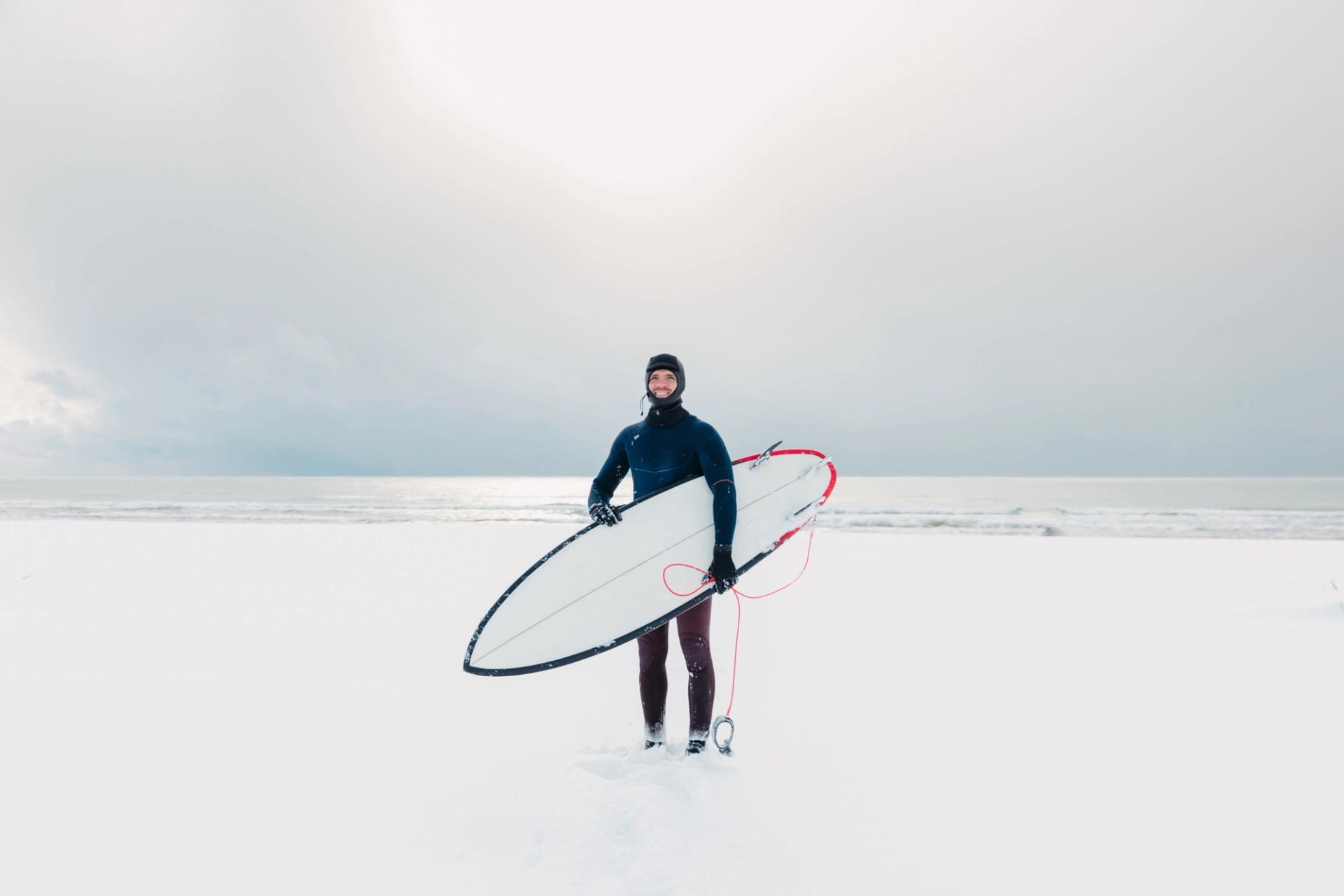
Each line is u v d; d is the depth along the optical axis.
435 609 6.26
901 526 19.72
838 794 2.36
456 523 20.17
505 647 2.71
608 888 1.74
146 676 3.95
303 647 4.72
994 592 7.19
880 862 1.88
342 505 30.64
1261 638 4.88
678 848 1.91
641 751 2.67
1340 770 2.56
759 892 1.71
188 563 9.44
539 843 1.99
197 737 2.93
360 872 1.82
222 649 4.63
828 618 5.82
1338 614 5.52
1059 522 21.02
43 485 76.62
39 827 2.10
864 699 3.56
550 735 2.97
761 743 2.89
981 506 32.16
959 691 3.69
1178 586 7.53
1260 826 2.12
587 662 4.37
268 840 2.01
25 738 2.90
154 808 2.23
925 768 2.60
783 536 2.88
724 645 4.84
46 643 4.73
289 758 2.69
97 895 1.72
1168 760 2.68
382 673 4.06
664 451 2.87
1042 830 2.09
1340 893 1.74
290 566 9.23
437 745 2.84
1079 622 5.57
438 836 2.02
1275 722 3.13
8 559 9.77
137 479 109.69
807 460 3.13
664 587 2.70
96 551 10.86
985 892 1.74
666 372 2.83
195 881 1.78
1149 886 1.78
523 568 9.06
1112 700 3.51
